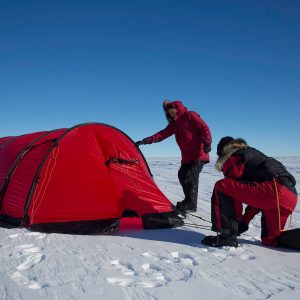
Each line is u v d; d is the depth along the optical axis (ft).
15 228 16.55
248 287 10.15
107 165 18.37
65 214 16.79
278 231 14.26
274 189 13.46
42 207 16.62
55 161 17.34
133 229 17.85
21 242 14.34
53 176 17.12
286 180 13.69
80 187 17.42
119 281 10.32
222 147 14.55
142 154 20.38
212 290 9.82
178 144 21.16
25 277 10.46
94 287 9.71
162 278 10.73
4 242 14.28
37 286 9.76
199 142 20.52
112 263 12.00
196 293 9.58
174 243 14.89
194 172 20.76
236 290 9.89
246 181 13.97
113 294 9.29
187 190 21.06
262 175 13.76
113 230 17.11
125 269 11.41
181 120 20.67
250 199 13.78
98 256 12.71
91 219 17.02
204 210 22.77
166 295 9.37
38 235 15.51
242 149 14.34
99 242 14.83
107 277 10.52
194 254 13.30
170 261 12.37
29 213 16.44
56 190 16.99
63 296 9.06
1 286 9.64
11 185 17.90
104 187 17.80
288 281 10.72
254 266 12.09
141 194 18.29
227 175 14.40
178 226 18.29
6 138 23.80
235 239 14.32
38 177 16.75
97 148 18.54
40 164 16.99
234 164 14.12
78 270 11.09
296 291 9.88
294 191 13.88
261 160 14.02
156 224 17.84
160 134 21.29
